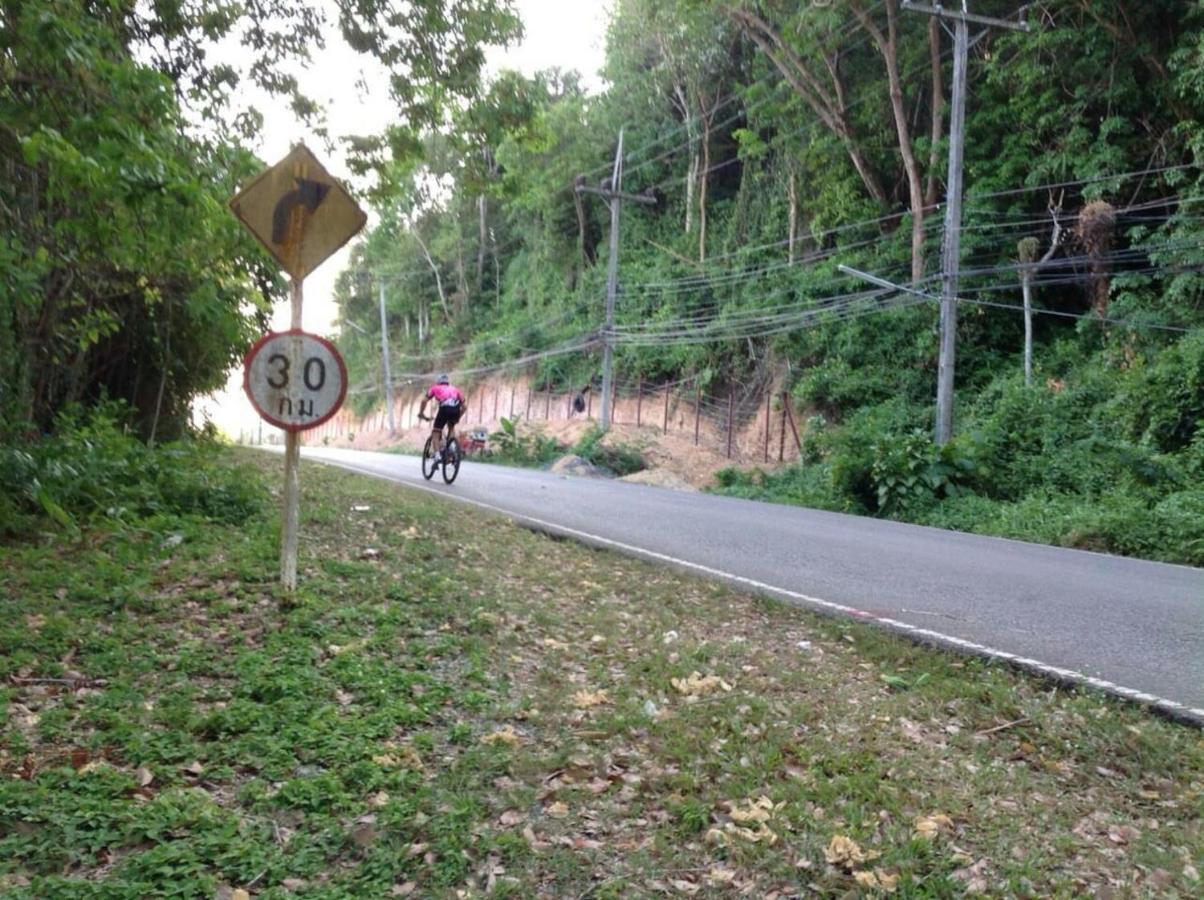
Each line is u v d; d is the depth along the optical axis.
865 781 4.31
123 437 11.00
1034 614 8.00
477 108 12.66
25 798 3.62
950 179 21.17
